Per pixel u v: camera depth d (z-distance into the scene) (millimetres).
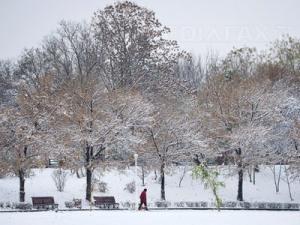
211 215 30469
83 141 46031
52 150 44312
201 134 51469
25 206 40438
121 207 42750
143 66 63938
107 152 47781
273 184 54656
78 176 52375
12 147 43719
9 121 44750
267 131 51250
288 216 30234
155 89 62406
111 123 46688
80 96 47719
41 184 49719
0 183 49031
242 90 53156
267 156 51562
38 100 46344
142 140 47938
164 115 50688
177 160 50875
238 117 52281
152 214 30703
